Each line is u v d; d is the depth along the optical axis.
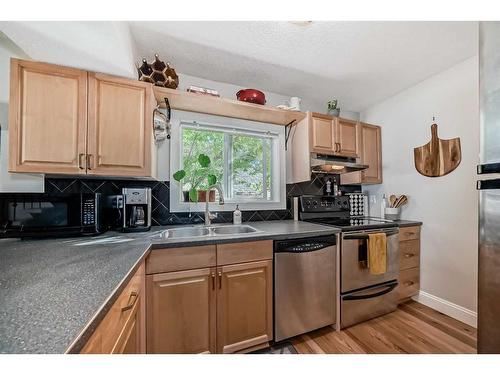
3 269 0.81
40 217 1.31
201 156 1.96
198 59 1.84
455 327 1.82
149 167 1.52
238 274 1.44
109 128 1.42
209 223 1.94
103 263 0.88
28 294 0.61
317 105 2.70
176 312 1.28
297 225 1.97
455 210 1.98
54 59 1.31
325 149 2.27
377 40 1.62
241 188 2.37
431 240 2.15
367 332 1.76
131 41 1.49
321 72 2.05
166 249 1.27
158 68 1.65
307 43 1.65
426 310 2.10
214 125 2.18
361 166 2.33
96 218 1.44
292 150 2.47
